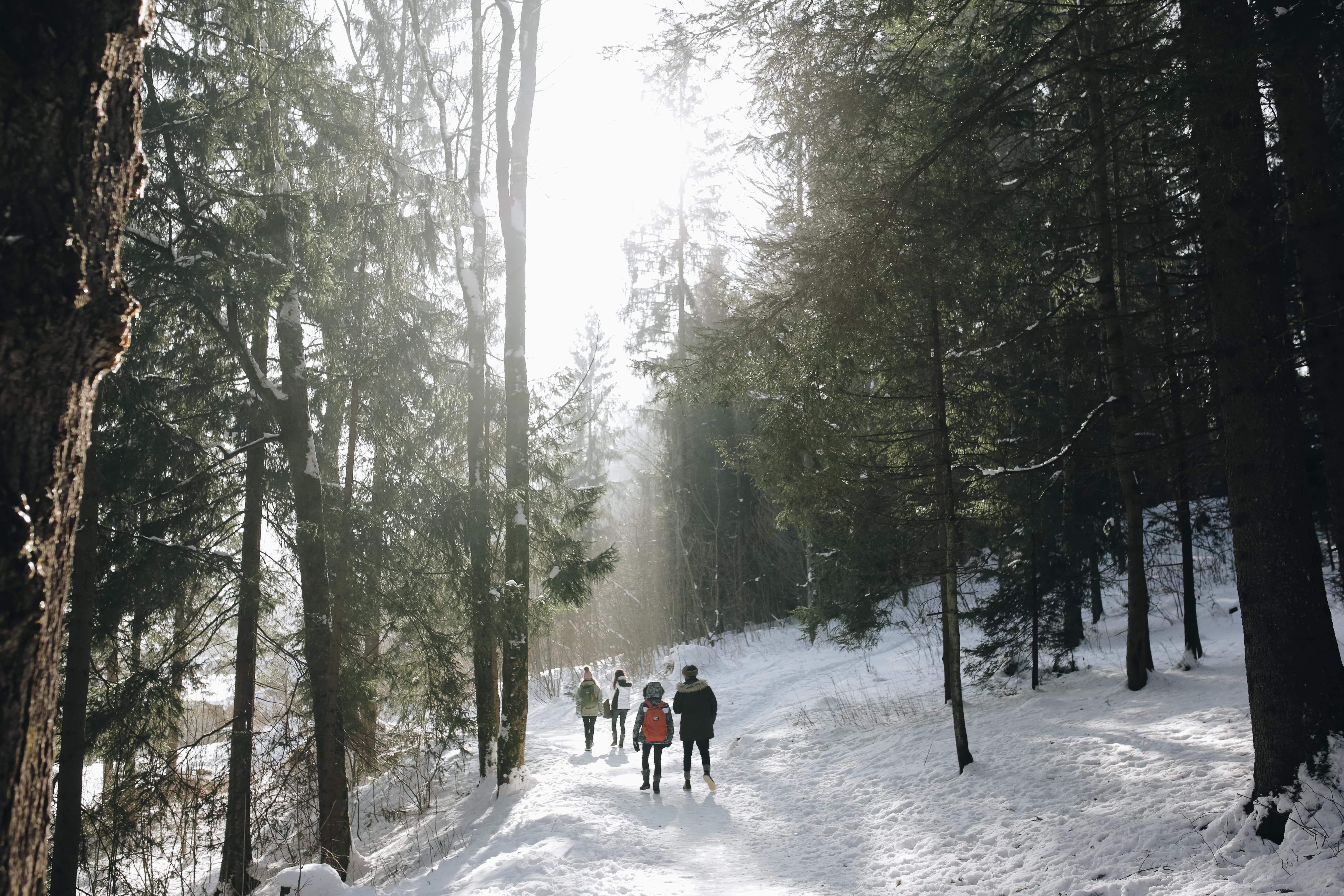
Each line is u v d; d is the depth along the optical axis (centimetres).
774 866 793
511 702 1212
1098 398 1357
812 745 1330
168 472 1094
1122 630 1692
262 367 1131
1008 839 722
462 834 1036
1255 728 585
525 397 1348
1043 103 795
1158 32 655
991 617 1383
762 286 770
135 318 183
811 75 685
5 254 159
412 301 1298
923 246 671
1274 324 592
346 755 1141
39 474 166
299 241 990
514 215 1385
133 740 942
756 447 1283
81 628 822
